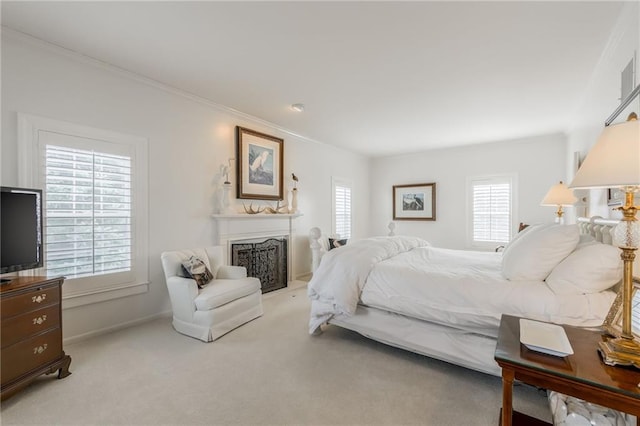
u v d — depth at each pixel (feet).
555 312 5.65
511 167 17.48
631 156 3.51
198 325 8.82
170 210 10.73
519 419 5.09
